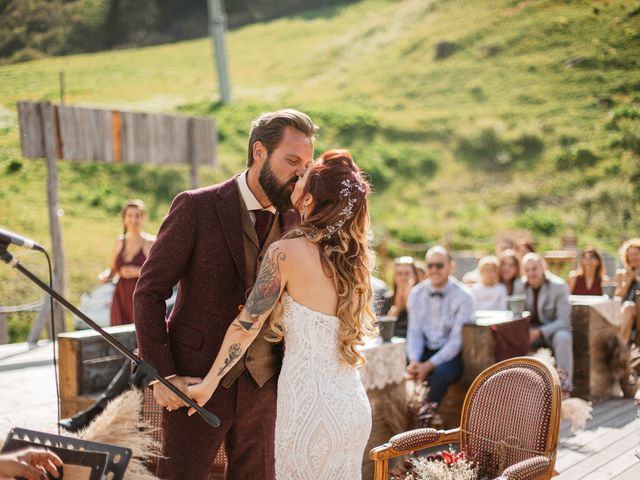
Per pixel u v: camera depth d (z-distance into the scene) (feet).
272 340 8.07
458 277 42.19
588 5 112.68
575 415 16.25
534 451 8.72
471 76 99.71
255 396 8.54
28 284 40.37
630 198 72.08
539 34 107.55
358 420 7.89
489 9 116.57
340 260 7.86
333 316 7.88
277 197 8.30
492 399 9.48
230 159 71.20
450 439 9.59
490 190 75.72
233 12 148.15
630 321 22.09
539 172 78.02
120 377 13.01
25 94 85.25
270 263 7.82
